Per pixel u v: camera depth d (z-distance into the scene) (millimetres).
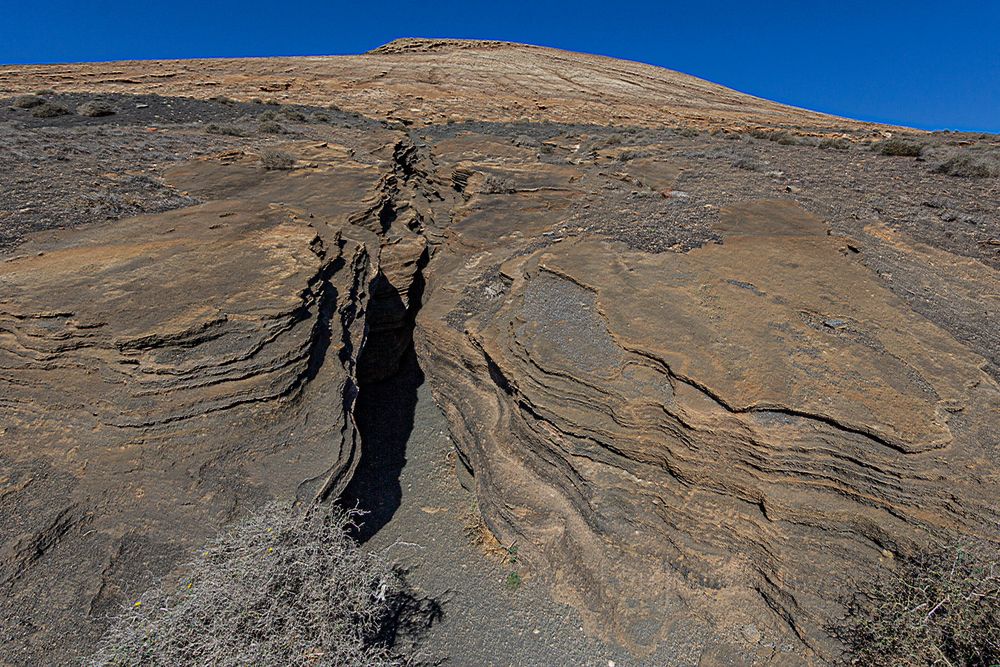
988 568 4340
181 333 6363
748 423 5500
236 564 4801
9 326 6406
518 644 5676
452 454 8492
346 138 21797
